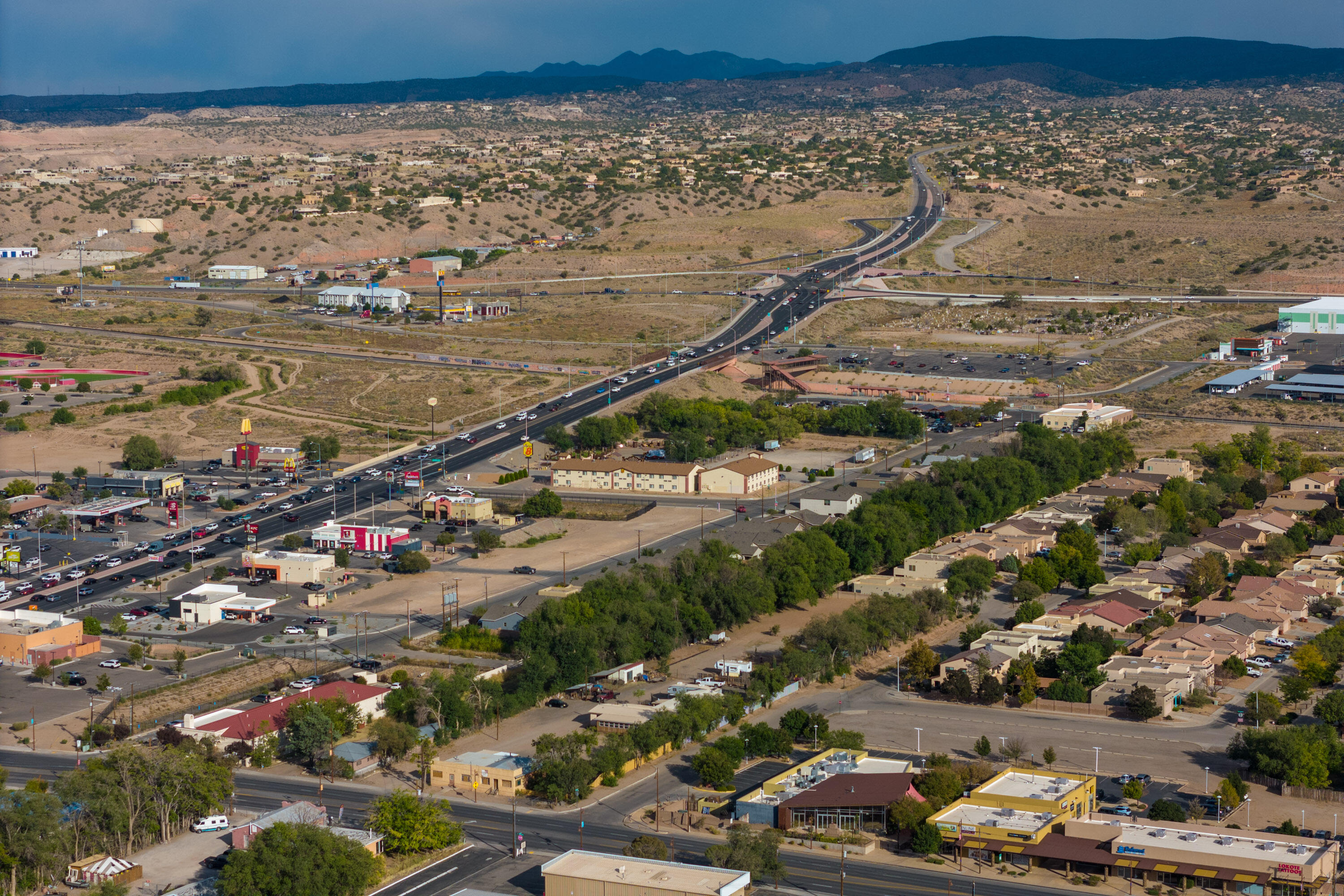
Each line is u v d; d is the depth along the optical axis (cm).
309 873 18850
